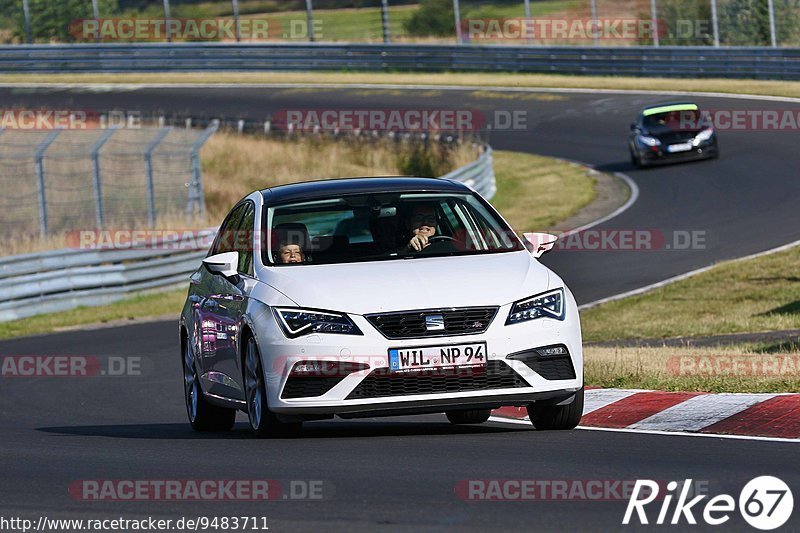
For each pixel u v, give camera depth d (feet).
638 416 102.94
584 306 230.07
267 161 469.98
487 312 91.20
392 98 533.14
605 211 340.18
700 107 458.91
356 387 89.61
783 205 312.71
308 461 84.53
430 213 102.78
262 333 92.27
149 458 91.15
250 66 613.11
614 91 513.04
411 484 74.59
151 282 296.92
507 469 78.74
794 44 539.29
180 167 382.42
